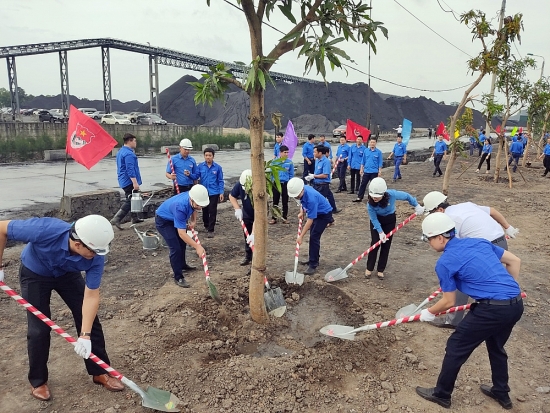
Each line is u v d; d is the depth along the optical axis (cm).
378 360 432
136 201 819
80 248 312
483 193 1385
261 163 429
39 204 1042
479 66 1151
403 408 360
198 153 2639
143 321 490
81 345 327
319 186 1046
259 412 346
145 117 3891
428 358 436
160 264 680
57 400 355
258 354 451
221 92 394
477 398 376
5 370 393
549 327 512
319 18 375
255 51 401
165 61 4659
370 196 586
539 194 1370
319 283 598
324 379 394
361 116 6556
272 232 902
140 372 393
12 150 2045
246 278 606
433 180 1694
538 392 389
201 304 527
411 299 575
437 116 8031
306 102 6500
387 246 632
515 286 342
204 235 855
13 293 320
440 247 365
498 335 356
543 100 1595
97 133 786
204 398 360
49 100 7412
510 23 1089
